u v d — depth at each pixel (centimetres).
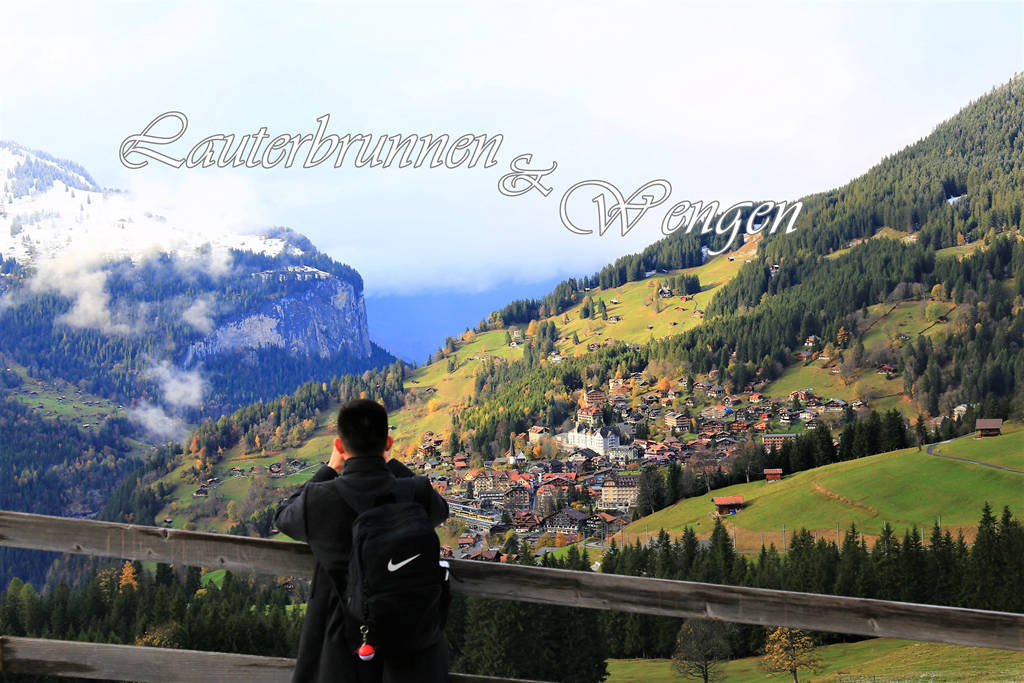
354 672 341
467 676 446
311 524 351
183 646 5381
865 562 6838
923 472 9062
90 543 429
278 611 5519
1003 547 6481
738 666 4469
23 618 5988
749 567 7512
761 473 11031
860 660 3825
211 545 426
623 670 4750
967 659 3008
